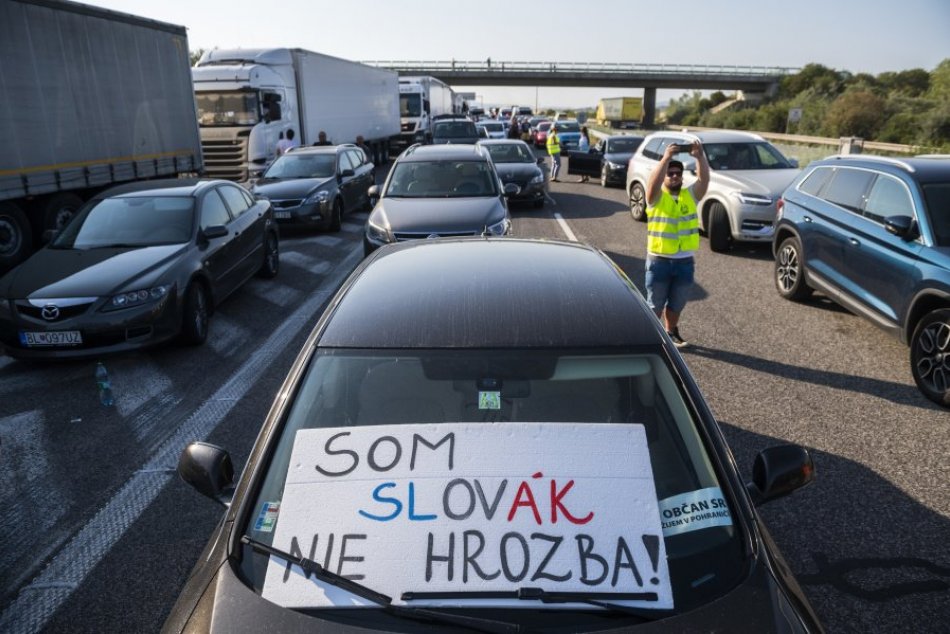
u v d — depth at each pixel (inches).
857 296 278.7
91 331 256.8
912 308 239.0
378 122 1198.3
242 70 727.7
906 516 161.6
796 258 335.0
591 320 101.7
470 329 99.6
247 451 194.9
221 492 94.0
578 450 85.4
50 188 440.5
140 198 321.7
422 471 83.5
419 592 74.3
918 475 179.8
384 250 140.1
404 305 105.8
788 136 1203.9
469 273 116.9
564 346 97.1
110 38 492.1
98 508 168.7
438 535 78.2
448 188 388.5
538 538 78.0
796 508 165.6
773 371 252.2
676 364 96.7
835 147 1025.5
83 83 465.1
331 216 557.0
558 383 92.9
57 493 175.8
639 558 76.9
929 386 227.5
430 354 96.3
